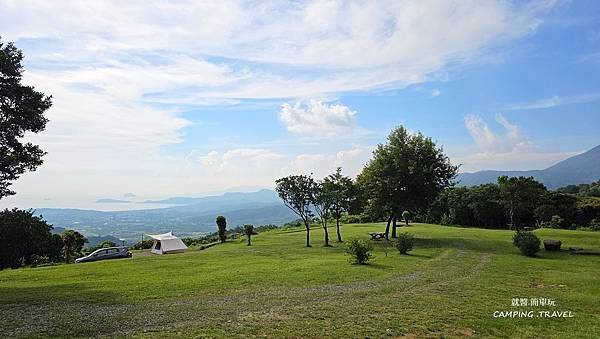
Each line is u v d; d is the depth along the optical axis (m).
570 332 12.36
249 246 43.22
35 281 23.64
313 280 20.72
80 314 14.57
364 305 15.32
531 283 19.73
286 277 21.73
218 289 18.91
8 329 12.78
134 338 11.53
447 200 74.31
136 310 15.07
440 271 23.20
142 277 23.44
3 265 41.88
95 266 30.17
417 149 43.75
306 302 15.95
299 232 59.12
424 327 12.50
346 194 43.25
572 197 64.69
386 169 43.03
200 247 48.88
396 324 12.78
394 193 42.66
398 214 45.00
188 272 25.06
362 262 26.41
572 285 19.11
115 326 12.90
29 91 23.50
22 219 42.12
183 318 13.77
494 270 23.50
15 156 22.55
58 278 24.56
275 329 12.30
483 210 69.31
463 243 37.50
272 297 16.94
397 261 27.25
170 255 38.75
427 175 42.72
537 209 63.84
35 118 23.64
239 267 26.66
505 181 56.53
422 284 19.52
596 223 55.91
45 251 48.56
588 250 30.69
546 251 31.88
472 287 18.73
